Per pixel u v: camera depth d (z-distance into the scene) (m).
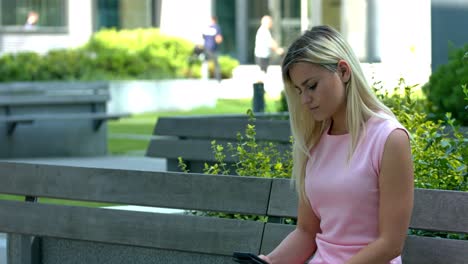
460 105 10.63
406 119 6.86
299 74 4.74
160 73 30.00
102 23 42.94
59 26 41.72
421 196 5.11
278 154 7.60
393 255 4.63
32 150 17.84
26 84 20.89
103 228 6.30
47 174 6.57
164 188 6.07
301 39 4.79
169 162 10.65
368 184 4.68
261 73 35.09
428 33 30.73
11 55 28.45
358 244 4.74
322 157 4.86
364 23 37.03
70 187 6.46
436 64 14.22
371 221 4.72
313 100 4.74
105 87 21.81
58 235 6.49
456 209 5.02
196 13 43.16
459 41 14.10
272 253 5.09
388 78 10.95
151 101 28.20
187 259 6.12
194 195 5.96
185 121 10.57
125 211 6.21
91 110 18.47
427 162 6.20
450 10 14.16
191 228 5.95
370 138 4.69
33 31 41.19
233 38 45.56
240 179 5.81
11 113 17.77
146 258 6.29
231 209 5.82
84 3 42.19
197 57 32.88
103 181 6.32
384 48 34.03
